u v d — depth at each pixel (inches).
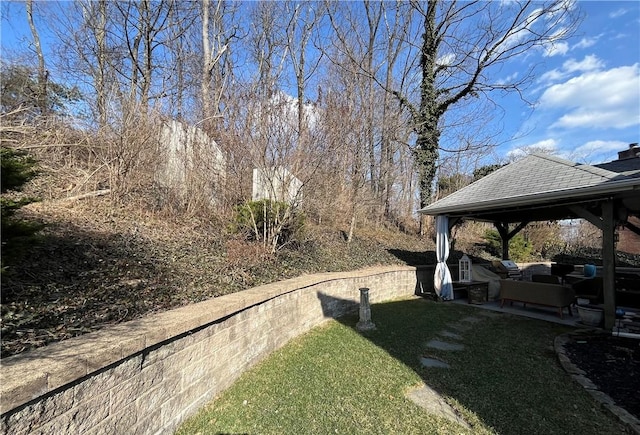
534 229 656.4
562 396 135.3
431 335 218.4
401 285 367.9
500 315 283.7
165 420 100.4
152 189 263.3
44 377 62.1
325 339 201.6
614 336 216.4
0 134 199.0
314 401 127.6
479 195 331.9
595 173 253.9
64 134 241.8
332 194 354.3
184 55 503.2
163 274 162.4
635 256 589.9
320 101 291.0
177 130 278.1
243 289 176.4
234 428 109.2
